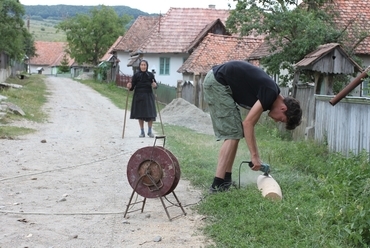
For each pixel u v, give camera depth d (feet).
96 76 216.13
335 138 35.42
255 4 58.23
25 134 44.96
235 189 22.53
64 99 98.78
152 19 181.98
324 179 24.58
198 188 25.26
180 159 32.63
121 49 172.14
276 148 36.76
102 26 241.76
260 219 18.45
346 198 19.89
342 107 34.27
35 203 22.31
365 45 63.00
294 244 16.40
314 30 54.70
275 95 21.25
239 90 22.15
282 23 55.83
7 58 154.71
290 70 57.11
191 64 107.24
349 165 27.58
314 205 20.62
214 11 145.69
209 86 22.48
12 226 19.06
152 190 20.06
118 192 24.59
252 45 110.01
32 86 133.39
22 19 135.13
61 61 344.08
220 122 22.58
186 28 140.77
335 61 41.19
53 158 33.53
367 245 16.81
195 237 17.97
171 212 21.01
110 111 77.15
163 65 138.62
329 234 17.10
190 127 58.44
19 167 30.14
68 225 19.34
